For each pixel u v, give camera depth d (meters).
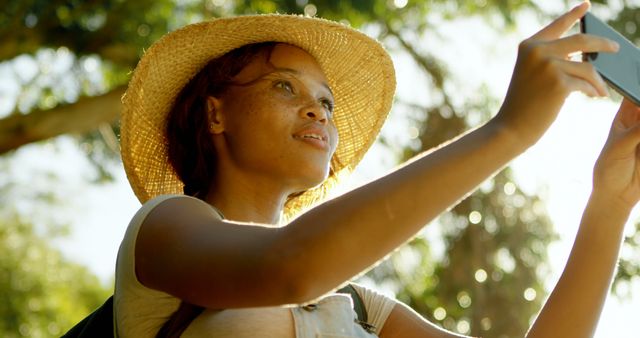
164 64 2.72
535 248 9.23
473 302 9.18
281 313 2.31
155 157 2.82
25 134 9.94
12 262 18.03
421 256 9.38
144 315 2.27
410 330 2.78
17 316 18.05
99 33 10.25
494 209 9.26
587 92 1.92
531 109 1.92
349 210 1.91
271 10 9.92
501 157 1.92
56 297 18.78
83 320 2.60
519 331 9.13
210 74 2.69
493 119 1.96
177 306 2.27
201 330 2.25
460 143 1.94
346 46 2.90
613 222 2.52
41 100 11.02
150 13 10.31
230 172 2.61
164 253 2.11
